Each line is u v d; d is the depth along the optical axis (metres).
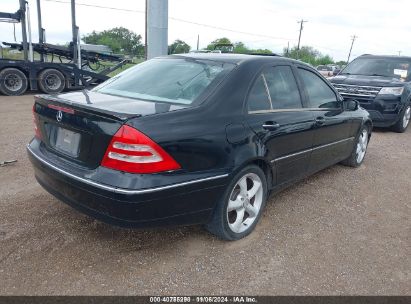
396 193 5.02
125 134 2.66
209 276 2.96
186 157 2.87
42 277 2.83
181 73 3.61
